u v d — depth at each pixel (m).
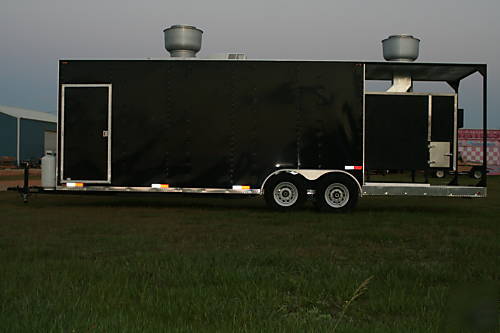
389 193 10.55
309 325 3.07
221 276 4.32
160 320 3.18
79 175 10.92
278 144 10.60
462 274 4.64
